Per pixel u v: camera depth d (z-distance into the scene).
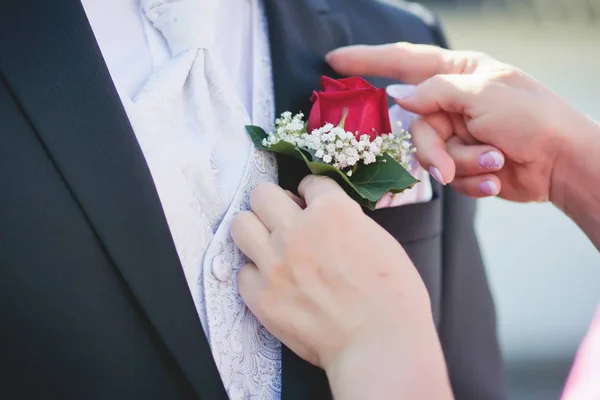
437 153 0.53
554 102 0.53
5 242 0.43
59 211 0.44
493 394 0.63
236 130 0.50
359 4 0.60
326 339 0.45
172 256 0.45
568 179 0.54
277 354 0.49
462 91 0.53
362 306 0.45
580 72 3.04
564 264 1.78
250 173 0.49
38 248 0.44
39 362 0.44
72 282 0.44
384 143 0.49
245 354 0.48
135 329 0.45
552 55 3.35
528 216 2.07
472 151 0.54
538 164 0.54
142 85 0.49
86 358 0.44
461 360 0.62
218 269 0.47
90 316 0.44
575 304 1.60
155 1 0.49
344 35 0.57
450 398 0.44
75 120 0.44
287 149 0.49
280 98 0.53
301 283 0.45
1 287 0.43
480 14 4.20
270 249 0.46
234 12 0.53
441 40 0.64
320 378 0.50
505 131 0.52
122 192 0.45
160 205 0.45
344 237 0.45
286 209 0.46
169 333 0.45
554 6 4.26
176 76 0.48
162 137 0.47
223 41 0.52
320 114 0.50
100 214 0.44
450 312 0.61
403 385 0.43
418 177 0.56
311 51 0.55
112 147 0.44
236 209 0.49
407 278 0.46
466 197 0.63
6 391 0.44
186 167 0.48
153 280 0.45
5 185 0.43
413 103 0.54
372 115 0.49
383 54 0.55
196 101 0.49
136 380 0.45
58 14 0.44
